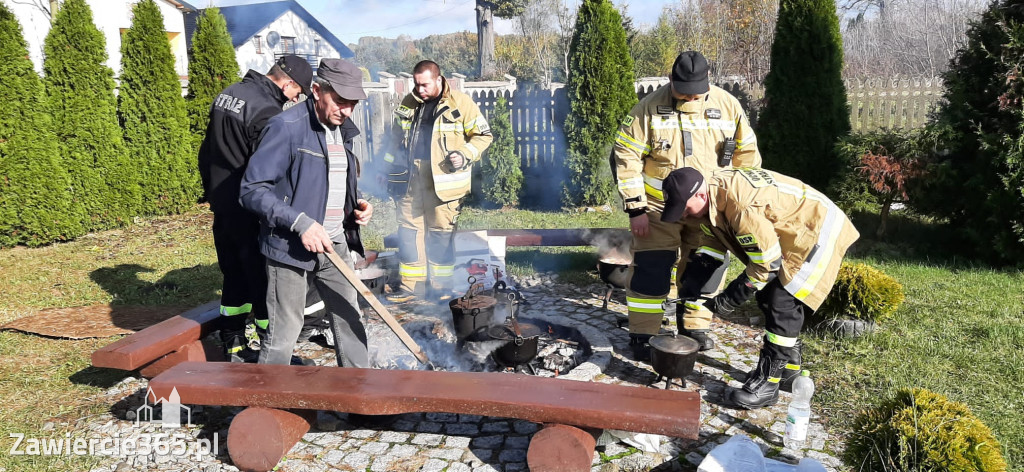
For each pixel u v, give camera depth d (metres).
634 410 2.76
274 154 3.17
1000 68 6.27
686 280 4.12
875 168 7.12
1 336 4.88
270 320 3.42
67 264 6.99
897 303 4.61
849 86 11.11
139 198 9.00
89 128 8.31
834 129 8.17
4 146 7.43
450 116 5.13
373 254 6.07
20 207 7.59
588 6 9.52
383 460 3.19
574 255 6.96
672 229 4.16
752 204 3.32
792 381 3.87
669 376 3.72
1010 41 6.14
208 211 9.81
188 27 26.91
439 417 3.61
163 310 5.53
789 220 3.39
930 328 4.76
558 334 4.85
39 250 7.60
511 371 4.07
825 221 3.43
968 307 5.20
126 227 8.82
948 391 3.77
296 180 3.26
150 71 9.11
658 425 2.72
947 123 6.75
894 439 2.83
